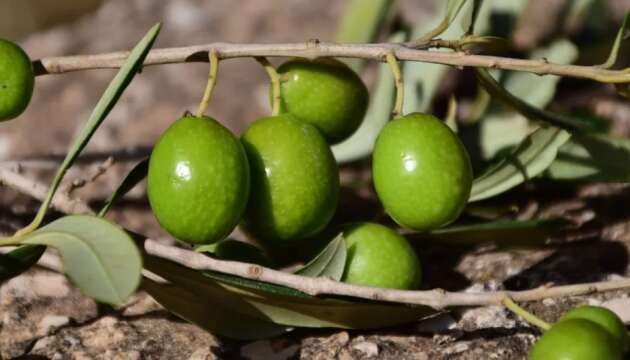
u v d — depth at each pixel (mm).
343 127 429
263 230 403
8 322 427
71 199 413
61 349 412
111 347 411
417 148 389
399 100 396
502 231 430
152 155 389
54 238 376
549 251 445
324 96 423
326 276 399
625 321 411
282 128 401
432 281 436
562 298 421
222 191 385
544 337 370
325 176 401
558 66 393
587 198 470
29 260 391
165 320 423
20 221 481
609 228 453
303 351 405
